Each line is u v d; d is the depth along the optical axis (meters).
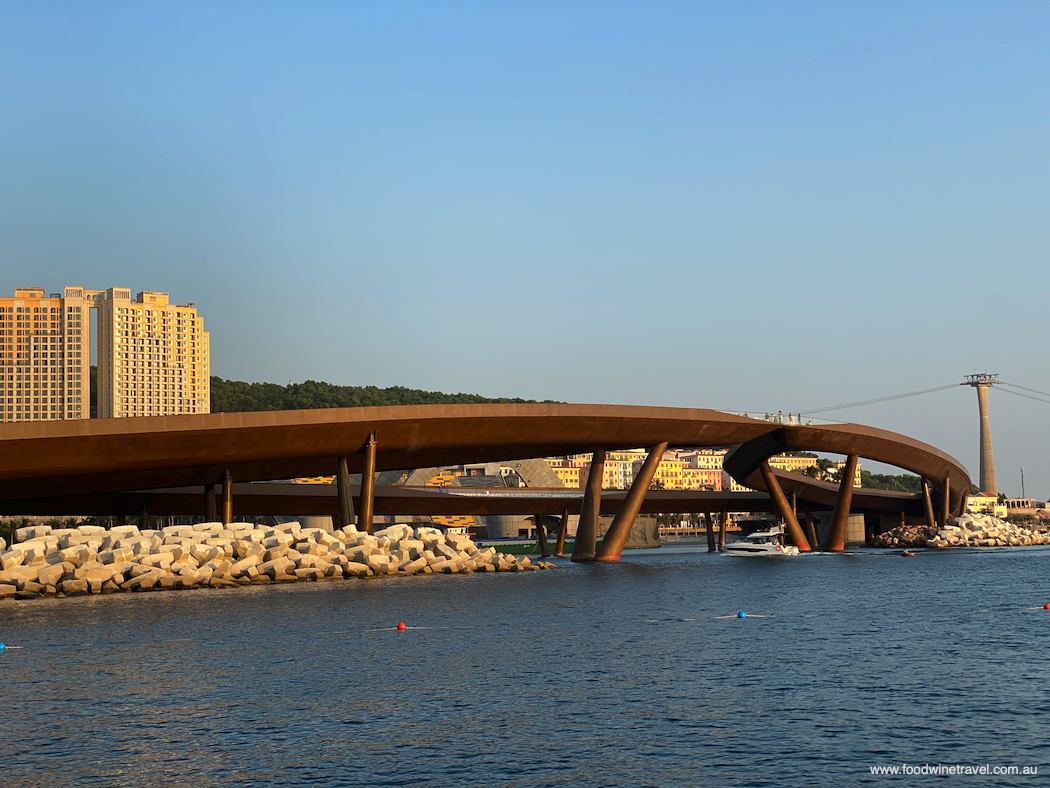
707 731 28.03
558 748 26.45
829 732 27.81
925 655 40.59
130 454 70.62
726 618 53.47
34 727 29.25
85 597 64.00
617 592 68.88
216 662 39.41
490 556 90.88
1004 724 28.48
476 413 83.56
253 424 73.56
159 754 26.39
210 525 78.19
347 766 25.11
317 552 79.31
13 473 68.06
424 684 34.91
